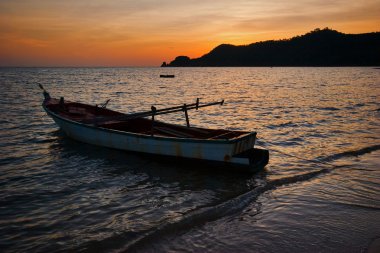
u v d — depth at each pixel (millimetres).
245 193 7730
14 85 55094
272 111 24156
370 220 6383
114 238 5809
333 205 7094
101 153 11672
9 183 8891
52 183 8898
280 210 6848
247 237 5734
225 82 73688
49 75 114625
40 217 6797
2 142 13617
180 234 5828
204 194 7992
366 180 8688
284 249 5352
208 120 20172
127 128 12945
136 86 58031
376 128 16531
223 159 9242
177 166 10141
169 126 11812
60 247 5562
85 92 43375
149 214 6875
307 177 8953
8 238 5906
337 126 17281
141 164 10453
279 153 11781
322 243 5527
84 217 6777
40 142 13578
